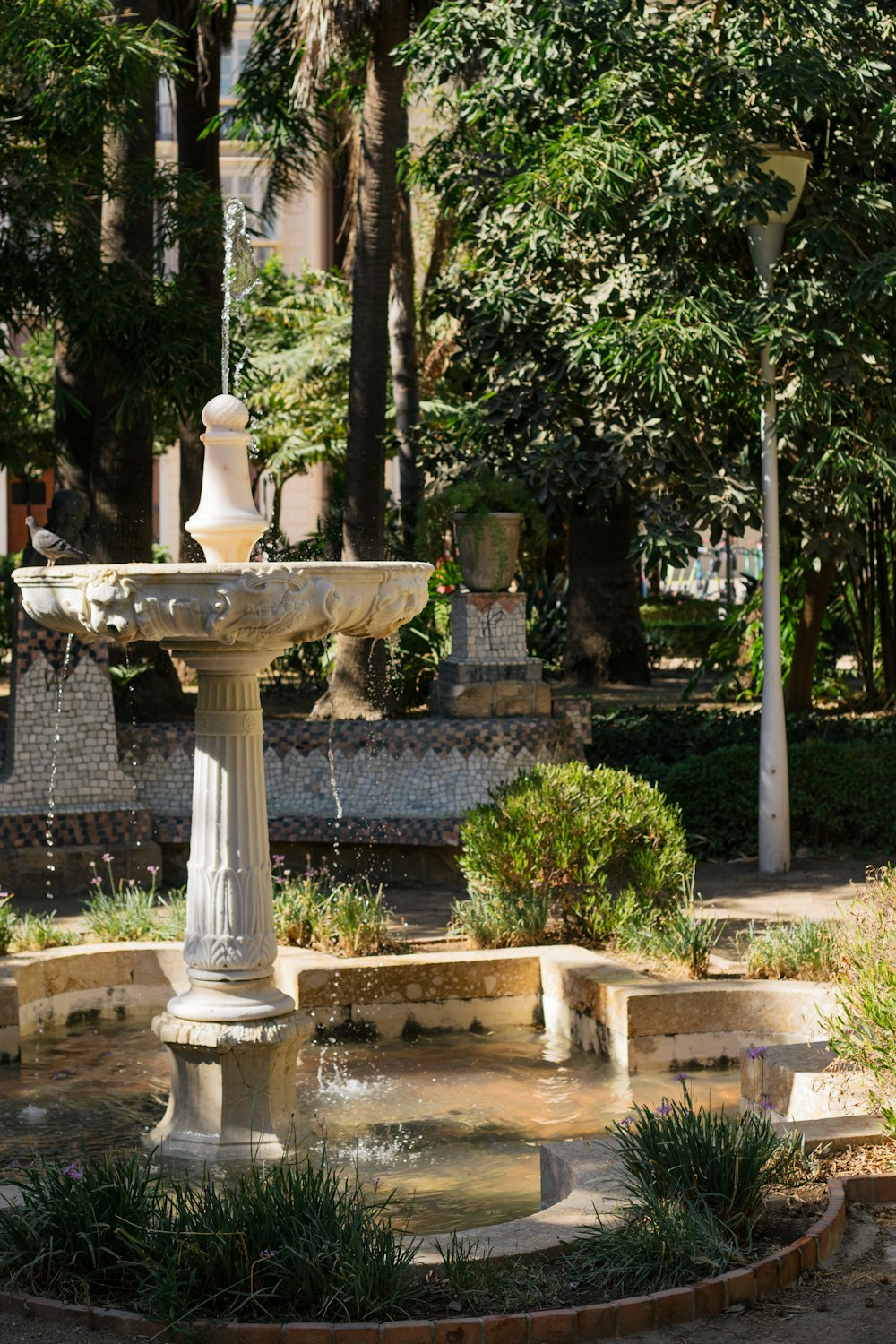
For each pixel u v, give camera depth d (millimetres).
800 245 10102
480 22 10664
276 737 10641
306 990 7109
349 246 17156
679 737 12477
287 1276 3822
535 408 11281
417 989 7262
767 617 10258
